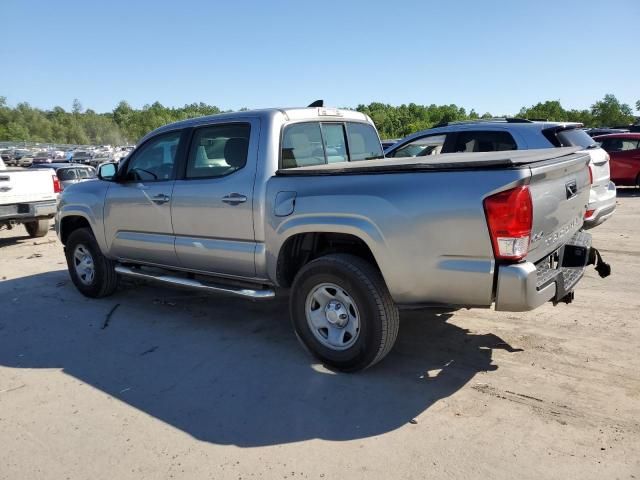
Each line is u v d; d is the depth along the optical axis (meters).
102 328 5.05
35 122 131.00
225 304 5.61
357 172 3.64
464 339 4.39
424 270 3.37
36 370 4.16
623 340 4.22
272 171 4.16
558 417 3.16
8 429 3.30
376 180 3.55
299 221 3.88
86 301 5.94
